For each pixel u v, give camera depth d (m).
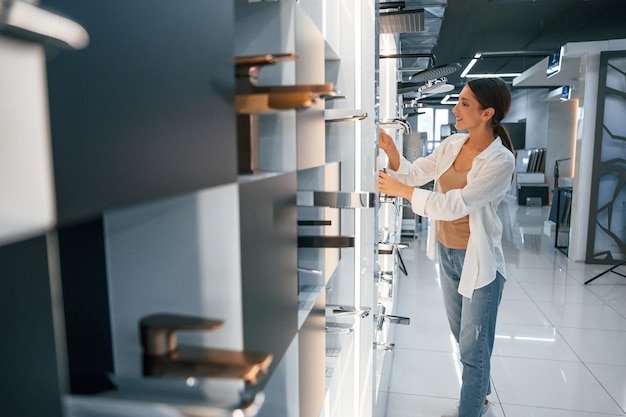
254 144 0.61
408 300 4.01
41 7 0.24
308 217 1.07
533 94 14.31
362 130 1.31
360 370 1.45
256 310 0.54
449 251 2.10
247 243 0.50
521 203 12.01
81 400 0.36
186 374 0.39
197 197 0.45
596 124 5.14
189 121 0.39
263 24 0.70
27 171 0.24
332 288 1.36
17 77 0.24
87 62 0.28
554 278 4.68
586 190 5.30
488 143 2.00
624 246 5.21
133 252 0.43
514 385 2.56
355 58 1.34
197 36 0.40
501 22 7.86
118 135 0.30
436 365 2.80
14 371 0.33
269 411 0.71
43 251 0.32
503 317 3.58
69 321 0.39
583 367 2.76
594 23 8.00
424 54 3.00
